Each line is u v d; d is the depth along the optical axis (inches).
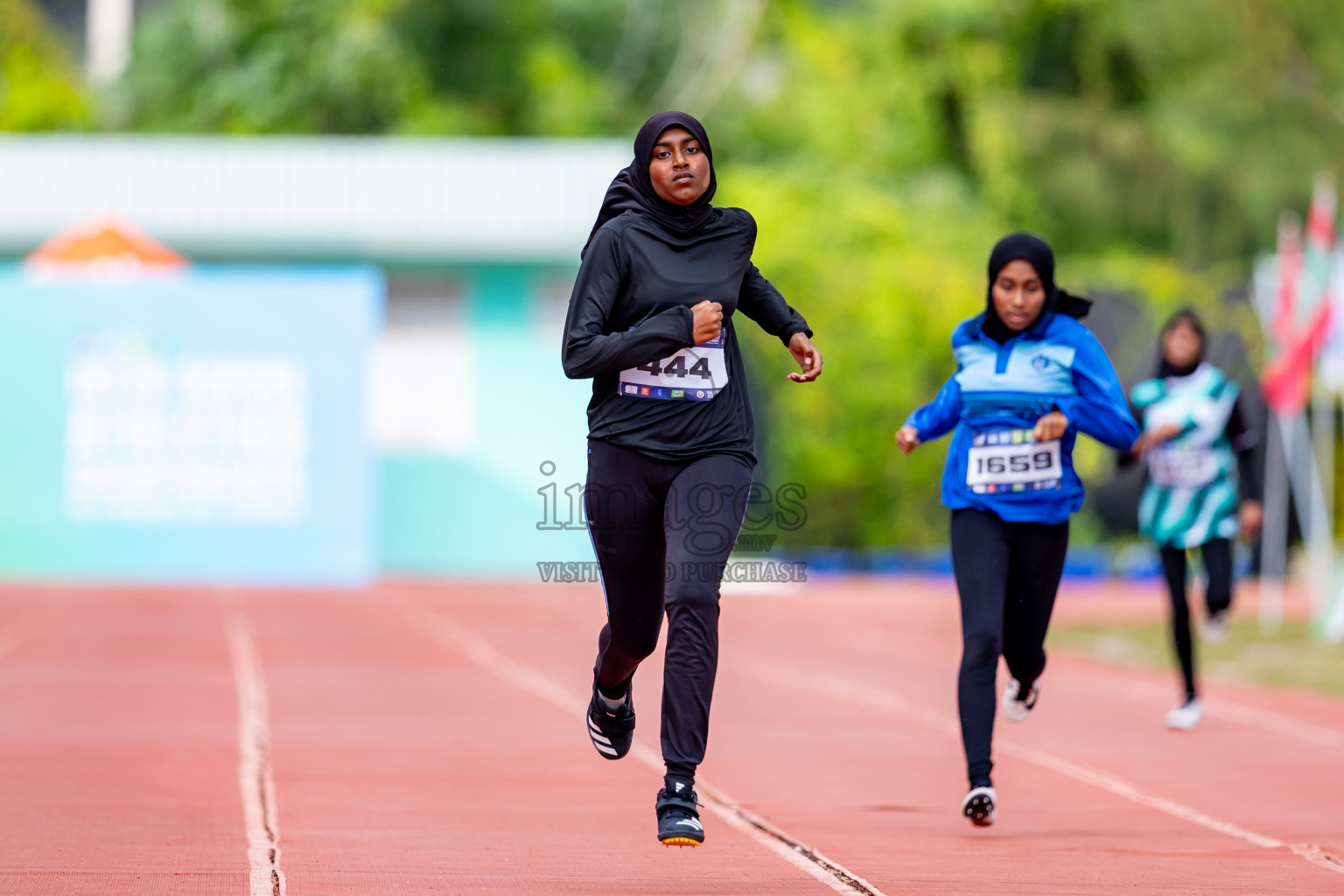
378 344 2647.6
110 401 2529.5
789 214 2950.3
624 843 717.9
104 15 4569.4
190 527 2539.4
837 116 3978.8
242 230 2687.0
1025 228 3806.6
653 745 1026.1
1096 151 3786.9
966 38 3993.6
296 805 803.4
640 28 4188.0
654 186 621.9
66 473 2529.5
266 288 2544.3
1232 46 3833.7
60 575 2527.1
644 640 643.5
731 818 789.9
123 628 1768.0
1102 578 2628.0
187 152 2829.7
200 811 782.5
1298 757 1008.9
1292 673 1467.8
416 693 1283.2
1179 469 1154.7
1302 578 2600.9
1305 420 2493.8
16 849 682.2
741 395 632.4
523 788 866.8
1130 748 1041.5
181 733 1053.2
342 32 3892.7
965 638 753.6
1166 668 1521.9
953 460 779.4
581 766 943.0
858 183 3622.0
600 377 624.4
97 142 2827.3
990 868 666.8
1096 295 2652.6
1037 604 779.4
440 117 3828.7
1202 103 3809.1
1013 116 3804.1
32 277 2529.5
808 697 1298.0
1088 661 1581.0
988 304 776.3
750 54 4249.5
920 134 3976.4
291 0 3941.9
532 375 2738.7
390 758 963.3
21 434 2524.6
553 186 2810.0
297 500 2546.8
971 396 769.6
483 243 2701.8
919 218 3474.4
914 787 891.4
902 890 621.9
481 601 2204.7
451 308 2738.7
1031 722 1163.9
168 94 4045.3
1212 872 662.5
